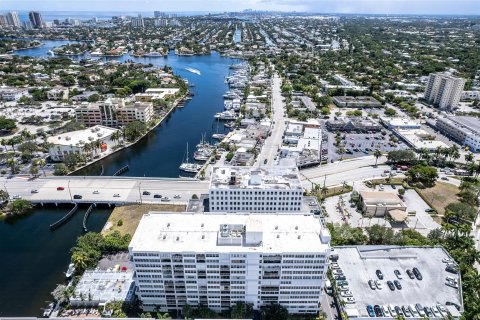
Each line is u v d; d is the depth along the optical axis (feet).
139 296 553.64
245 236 524.52
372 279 595.88
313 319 551.59
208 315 538.47
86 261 638.53
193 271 520.42
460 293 562.66
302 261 510.58
